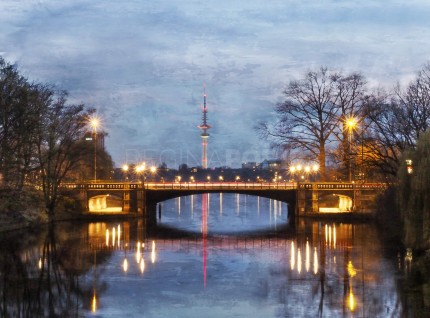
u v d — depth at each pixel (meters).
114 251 77.56
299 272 62.88
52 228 101.31
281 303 51.06
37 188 113.50
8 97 90.06
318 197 118.44
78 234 94.25
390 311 47.84
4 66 92.25
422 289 54.31
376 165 91.56
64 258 71.88
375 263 66.31
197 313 48.59
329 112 121.81
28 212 102.31
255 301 51.81
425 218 65.88
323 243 83.00
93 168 132.50
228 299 52.59
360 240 84.94
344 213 114.62
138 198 120.62
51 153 106.75
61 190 116.50
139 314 48.31
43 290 55.75
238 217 135.38
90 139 122.44
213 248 80.69
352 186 117.12
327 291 54.53
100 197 134.75
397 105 96.88
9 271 63.94
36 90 101.69
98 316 47.72
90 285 57.69
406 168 68.69
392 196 86.75
